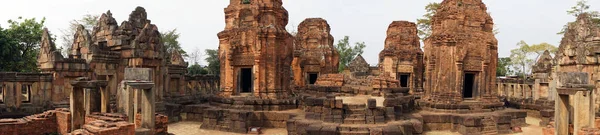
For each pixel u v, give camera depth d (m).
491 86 25.55
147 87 15.27
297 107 24.97
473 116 21.81
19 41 32.47
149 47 25.30
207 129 22.69
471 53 24.72
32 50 34.84
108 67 24.44
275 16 25.66
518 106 29.61
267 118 22.97
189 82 34.69
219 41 26.53
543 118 24.05
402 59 40.25
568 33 26.81
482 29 25.33
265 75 24.72
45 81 21.48
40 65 22.70
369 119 18.41
